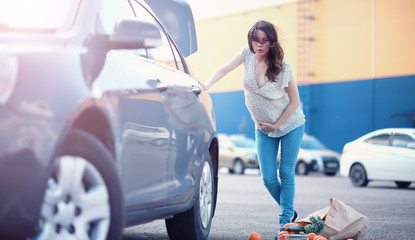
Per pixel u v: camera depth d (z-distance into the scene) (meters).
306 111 33.44
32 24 2.91
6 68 2.40
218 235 5.60
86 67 2.83
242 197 10.70
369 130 31.31
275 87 5.04
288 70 5.02
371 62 31.12
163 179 3.66
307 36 33.56
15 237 2.37
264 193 11.92
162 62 4.16
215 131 4.91
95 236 2.73
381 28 30.67
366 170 15.72
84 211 2.65
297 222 4.88
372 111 31.17
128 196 3.12
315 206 9.12
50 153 2.43
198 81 4.99
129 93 3.18
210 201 4.86
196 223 4.45
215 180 5.09
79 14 3.08
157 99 3.60
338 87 32.41
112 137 2.92
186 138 4.09
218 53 37.81
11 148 2.32
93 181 2.72
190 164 4.18
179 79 4.25
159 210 3.61
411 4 29.59
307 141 25.33
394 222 7.16
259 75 5.05
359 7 31.44
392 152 15.25
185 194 4.04
